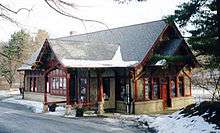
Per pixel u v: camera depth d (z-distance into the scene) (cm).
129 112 2597
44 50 2711
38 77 3738
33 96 3841
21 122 2212
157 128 1895
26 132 1842
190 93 3092
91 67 2495
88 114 2550
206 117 1759
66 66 2448
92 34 3675
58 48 2698
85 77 2800
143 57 2612
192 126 1719
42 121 2253
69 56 2648
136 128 1947
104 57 2845
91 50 2897
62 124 2114
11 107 3222
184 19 1717
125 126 2016
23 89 4066
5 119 2362
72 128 1959
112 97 2755
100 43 3062
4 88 6044
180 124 1816
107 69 2714
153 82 2762
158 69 2786
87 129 1923
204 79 3156
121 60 2791
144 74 2681
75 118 2380
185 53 2797
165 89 2856
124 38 3156
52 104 2798
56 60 2595
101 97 2578
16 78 6444
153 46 2683
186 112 1998
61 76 3131
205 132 1580
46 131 1869
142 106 2638
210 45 1688
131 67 2558
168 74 2877
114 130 1881
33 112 2786
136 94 2609
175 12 1742
